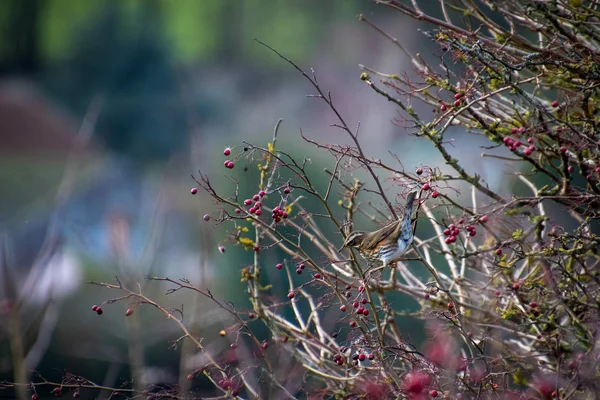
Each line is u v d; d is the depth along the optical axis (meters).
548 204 10.23
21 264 18.95
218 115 36.94
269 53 47.62
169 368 13.09
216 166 21.88
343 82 38.59
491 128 8.09
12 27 46.25
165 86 31.27
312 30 47.19
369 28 39.19
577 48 7.98
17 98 31.52
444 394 7.31
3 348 12.95
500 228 8.75
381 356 7.80
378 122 31.56
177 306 16.66
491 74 8.09
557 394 7.18
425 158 26.52
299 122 36.50
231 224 15.59
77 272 18.06
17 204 27.73
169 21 48.88
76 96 33.66
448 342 8.20
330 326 10.52
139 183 24.64
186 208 18.72
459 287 9.22
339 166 8.44
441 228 10.56
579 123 8.24
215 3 51.88
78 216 22.00
